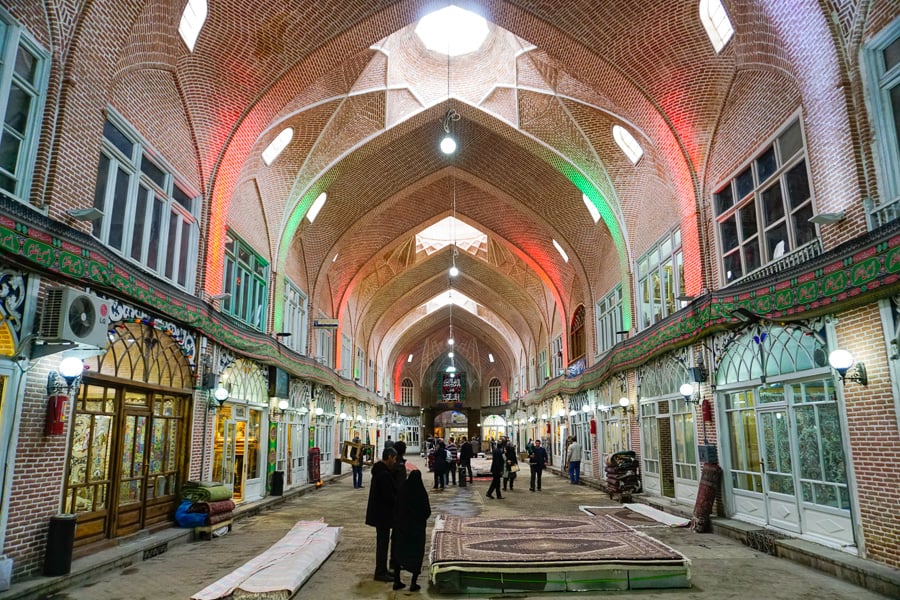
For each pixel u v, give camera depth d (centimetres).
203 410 974
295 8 925
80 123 648
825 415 710
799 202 771
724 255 984
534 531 750
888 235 574
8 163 576
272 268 1398
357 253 2034
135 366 777
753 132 876
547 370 2584
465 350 4350
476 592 565
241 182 1177
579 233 1738
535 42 1075
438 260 2566
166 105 869
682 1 864
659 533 884
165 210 886
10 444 545
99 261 648
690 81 957
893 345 591
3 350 543
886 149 625
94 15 650
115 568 653
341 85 1273
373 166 1587
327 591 570
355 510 1180
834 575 622
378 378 3238
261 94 1024
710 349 979
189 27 855
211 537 858
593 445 1811
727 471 938
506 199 1756
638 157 1272
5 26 564
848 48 656
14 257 534
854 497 643
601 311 1786
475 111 1447
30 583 543
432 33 1446
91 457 692
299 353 1555
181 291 866
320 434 1906
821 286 673
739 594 557
